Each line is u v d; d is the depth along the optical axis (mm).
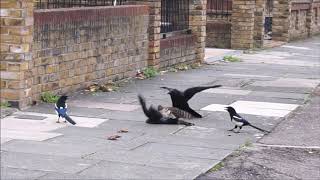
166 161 7531
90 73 13094
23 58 10500
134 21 14992
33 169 7086
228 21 26000
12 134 8820
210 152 8047
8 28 10430
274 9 31078
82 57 12711
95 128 9445
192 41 18859
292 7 32125
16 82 10484
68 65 12188
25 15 10438
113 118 10273
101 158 7617
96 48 13273
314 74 17672
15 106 10531
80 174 6914
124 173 6984
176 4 18359
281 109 11492
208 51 23891
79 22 12484
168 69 17219
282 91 13914
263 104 12016
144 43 15664
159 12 16125
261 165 7527
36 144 8250
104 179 6734
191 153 7965
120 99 12172
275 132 9461
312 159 7902
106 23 13625
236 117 9500
